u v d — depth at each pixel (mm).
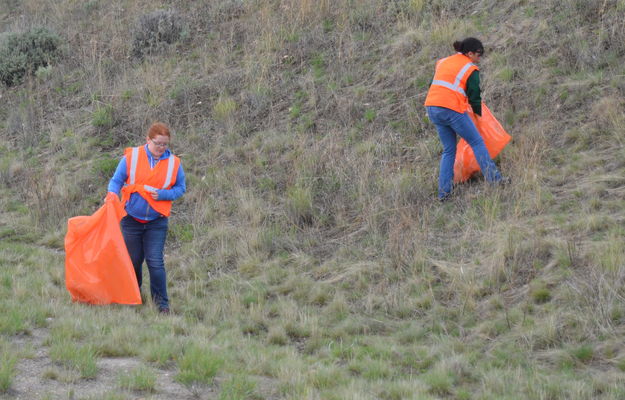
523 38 14812
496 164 12289
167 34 20047
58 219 13859
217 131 15820
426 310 9500
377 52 16625
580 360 7777
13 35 21188
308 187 13000
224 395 7020
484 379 7574
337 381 7555
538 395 7070
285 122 15414
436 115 11648
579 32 14203
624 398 6910
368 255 11070
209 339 8867
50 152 16625
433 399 7070
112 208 9672
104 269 9711
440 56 15477
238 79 17359
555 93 13219
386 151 13602
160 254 9969
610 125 12070
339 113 14984
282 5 19703
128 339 8516
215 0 21359
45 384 7156
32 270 11523
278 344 9023
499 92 13750
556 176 11461
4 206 14695
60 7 24422
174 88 17656
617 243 9258
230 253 11938
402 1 18016
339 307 9820
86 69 19578
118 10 23094
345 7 18656
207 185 14117
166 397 7047
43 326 8930
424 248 10648
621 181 10820
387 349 8492
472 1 16969
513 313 8820
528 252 9805
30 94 19219
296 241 11961
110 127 16984
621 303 8367
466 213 11336
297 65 17188
